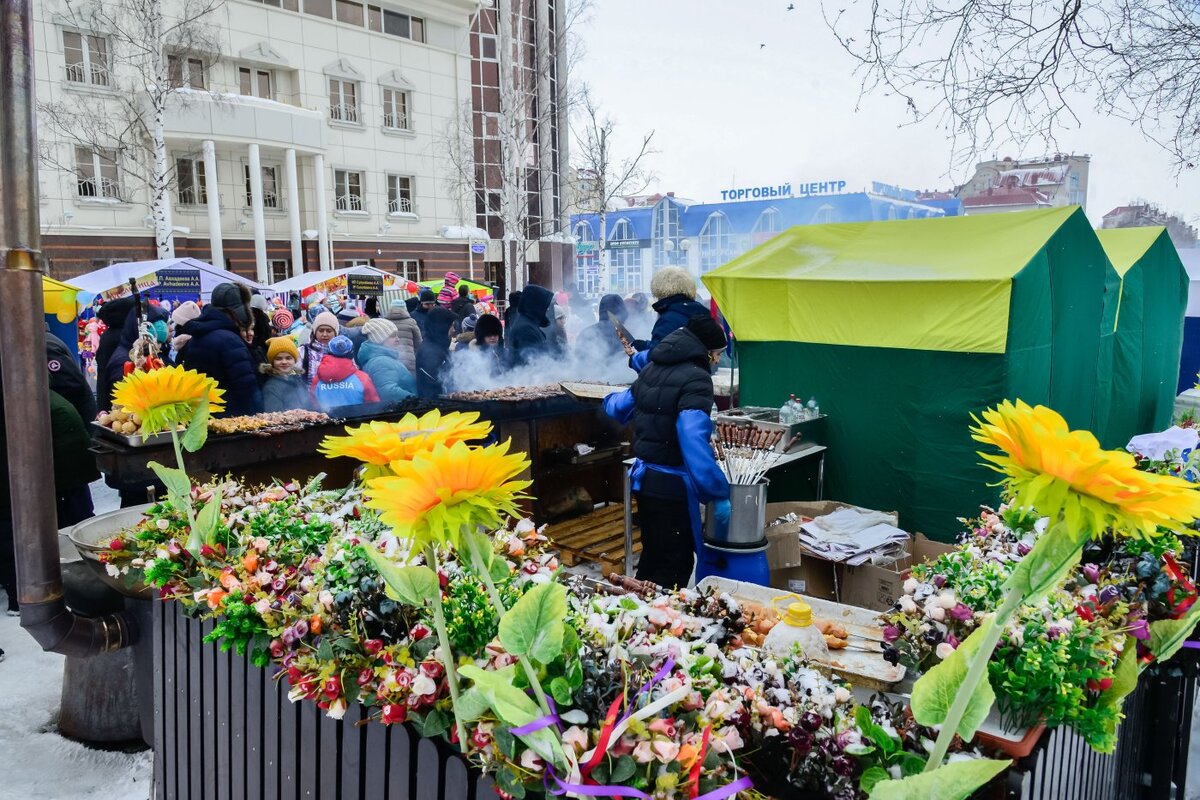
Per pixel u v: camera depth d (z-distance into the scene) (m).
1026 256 4.26
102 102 19.30
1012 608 0.93
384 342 6.21
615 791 1.02
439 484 1.04
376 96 26.02
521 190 25.56
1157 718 2.34
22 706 3.35
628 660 1.25
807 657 1.73
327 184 25.19
